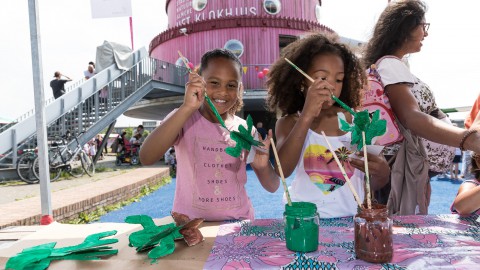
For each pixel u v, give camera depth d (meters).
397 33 2.11
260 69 14.49
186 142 1.85
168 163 11.73
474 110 1.84
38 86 3.50
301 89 1.96
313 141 1.79
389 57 2.02
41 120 3.53
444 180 8.42
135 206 6.57
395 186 1.99
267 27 14.81
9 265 1.12
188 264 1.09
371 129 1.25
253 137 1.33
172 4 17.22
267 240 1.29
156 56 17.53
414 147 1.95
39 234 1.48
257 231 1.41
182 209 1.81
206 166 1.82
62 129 8.45
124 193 6.85
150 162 1.62
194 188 1.80
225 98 1.76
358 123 1.25
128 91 10.45
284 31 14.98
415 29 2.09
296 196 1.76
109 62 10.02
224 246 1.23
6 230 1.57
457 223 1.46
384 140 2.03
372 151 1.34
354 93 1.97
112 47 10.11
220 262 1.08
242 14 14.91
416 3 2.09
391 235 1.05
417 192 1.97
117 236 1.42
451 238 1.27
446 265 1.03
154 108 16.22
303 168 1.78
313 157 1.77
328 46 1.81
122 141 13.17
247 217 1.86
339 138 1.77
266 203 6.52
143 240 1.26
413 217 1.56
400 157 2.00
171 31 15.90
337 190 1.71
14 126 7.50
